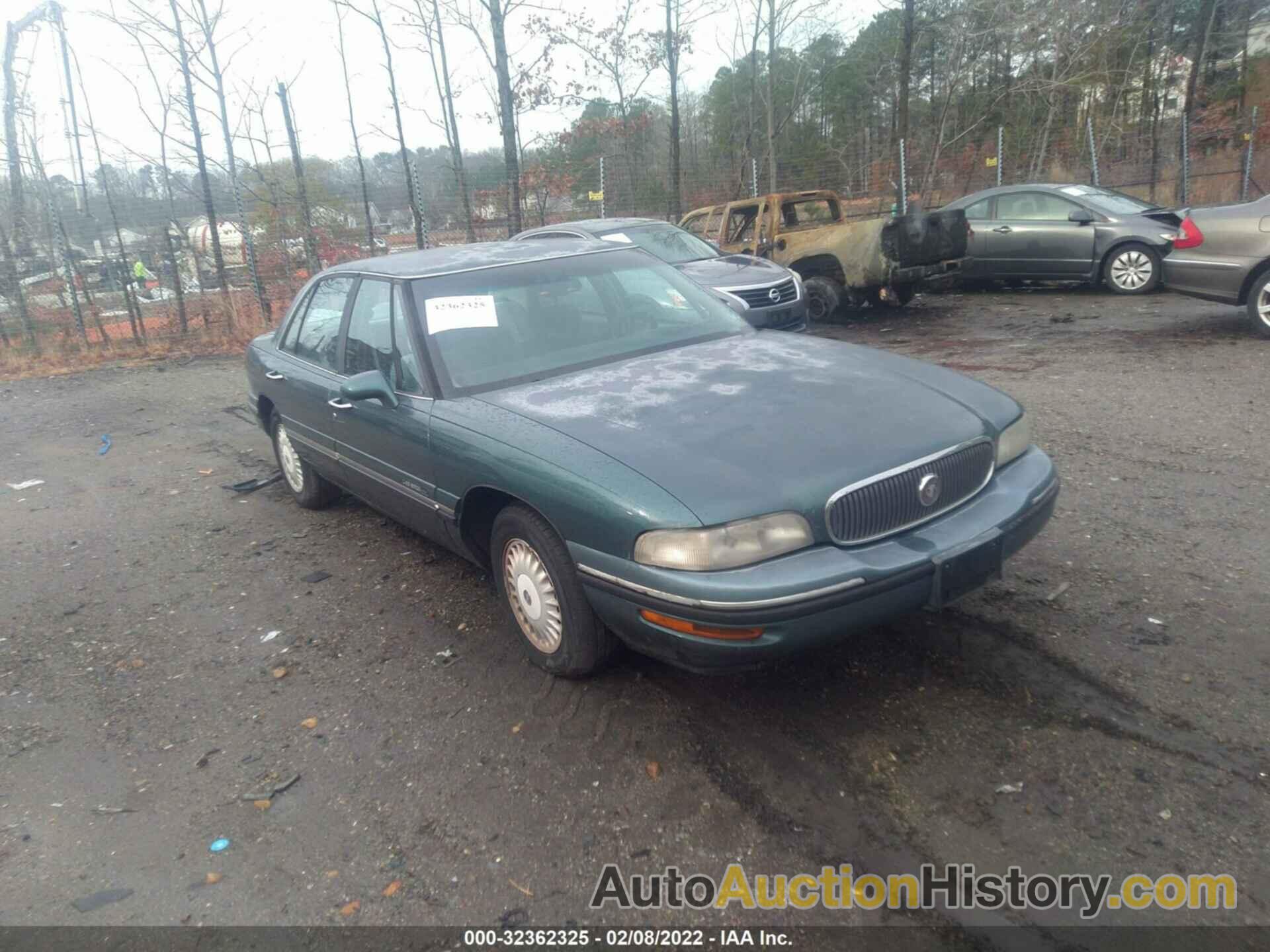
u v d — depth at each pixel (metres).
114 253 14.88
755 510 2.87
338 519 5.93
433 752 3.29
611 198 18.41
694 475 3.00
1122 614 3.75
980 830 2.69
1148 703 3.17
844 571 2.86
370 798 3.07
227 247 16.03
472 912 2.55
